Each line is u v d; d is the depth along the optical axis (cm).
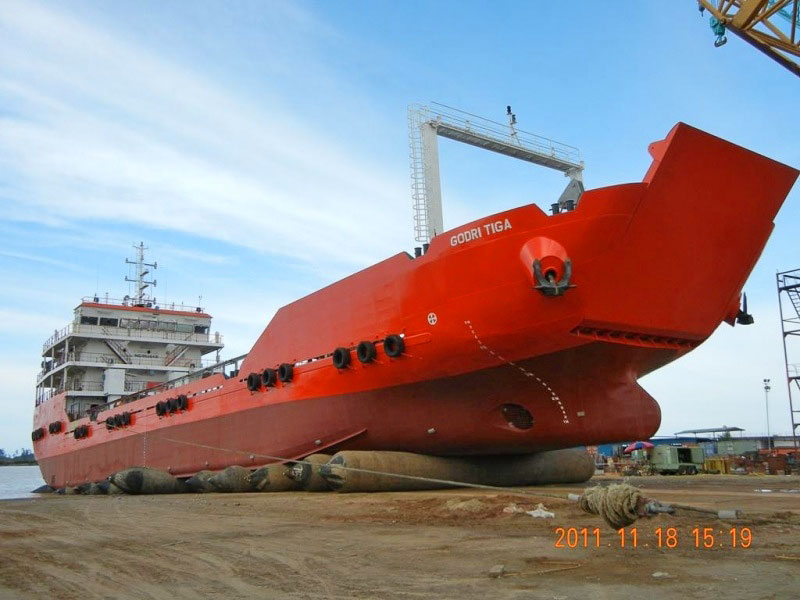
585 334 1548
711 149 1459
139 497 2402
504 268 1559
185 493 2662
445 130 2348
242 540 1010
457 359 1722
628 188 1419
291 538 1017
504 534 976
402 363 1833
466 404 1800
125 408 3538
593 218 1439
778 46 2064
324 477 1886
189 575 738
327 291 2183
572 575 664
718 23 2105
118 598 634
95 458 3684
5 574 781
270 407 2386
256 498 1955
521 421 1808
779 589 580
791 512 1112
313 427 2186
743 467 3772
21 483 7538
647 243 1491
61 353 4369
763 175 1562
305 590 637
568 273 1438
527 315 1554
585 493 700
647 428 1784
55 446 4256
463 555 803
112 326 4106
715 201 1533
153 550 934
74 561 862
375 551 860
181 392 3095
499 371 1692
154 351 4178
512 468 2155
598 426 1730
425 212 2259
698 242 1560
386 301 1897
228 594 633
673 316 1612
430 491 1912
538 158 2519
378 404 1969
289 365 2300
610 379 1688
